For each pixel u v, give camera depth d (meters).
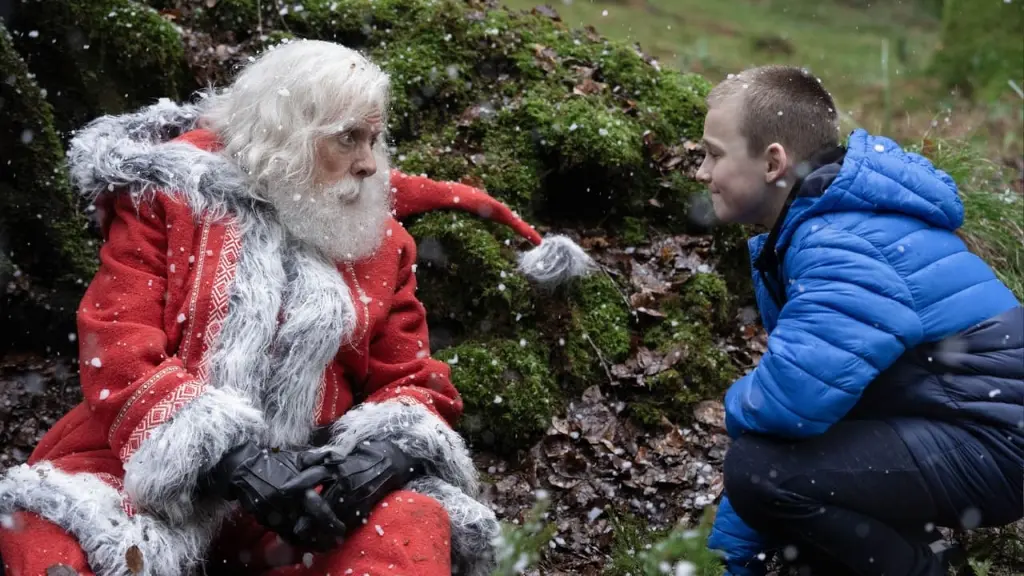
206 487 2.29
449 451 2.52
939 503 2.48
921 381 2.48
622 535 3.12
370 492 2.31
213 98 2.73
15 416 3.28
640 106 4.38
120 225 2.51
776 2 10.89
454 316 3.70
